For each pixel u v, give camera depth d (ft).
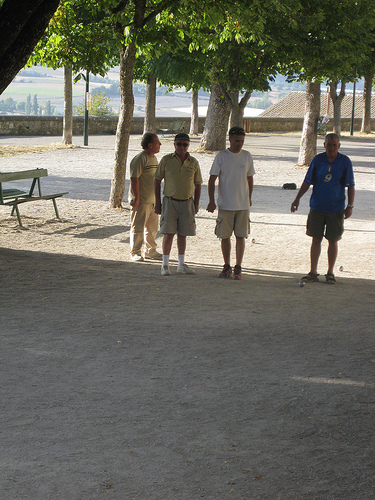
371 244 36.81
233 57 57.41
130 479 9.37
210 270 28.66
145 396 12.85
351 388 13.48
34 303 20.54
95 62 44.34
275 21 53.98
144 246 32.12
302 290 24.50
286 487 9.17
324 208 25.55
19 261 27.71
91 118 126.62
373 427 11.41
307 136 76.84
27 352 15.52
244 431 11.21
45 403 12.36
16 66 24.94
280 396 12.96
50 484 9.18
